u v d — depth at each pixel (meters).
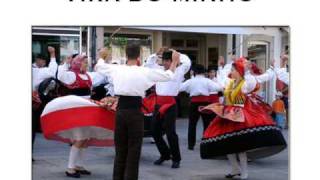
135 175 6.46
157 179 7.30
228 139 7.15
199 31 14.35
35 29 12.46
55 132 7.18
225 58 16.92
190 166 8.30
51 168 7.79
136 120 6.45
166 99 8.05
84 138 7.31
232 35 16.98
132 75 6.41
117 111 6.53
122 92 6.42
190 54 16.81
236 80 7.32
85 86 8.63
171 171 7.88
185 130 13.13
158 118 8.19
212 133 7.28
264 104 8.00
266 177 7.59
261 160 9.05
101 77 10.09
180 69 8.09
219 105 7.35
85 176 7.36
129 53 6.53
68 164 7.53
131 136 6.47
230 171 7.96
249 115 7.19
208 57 17.03
